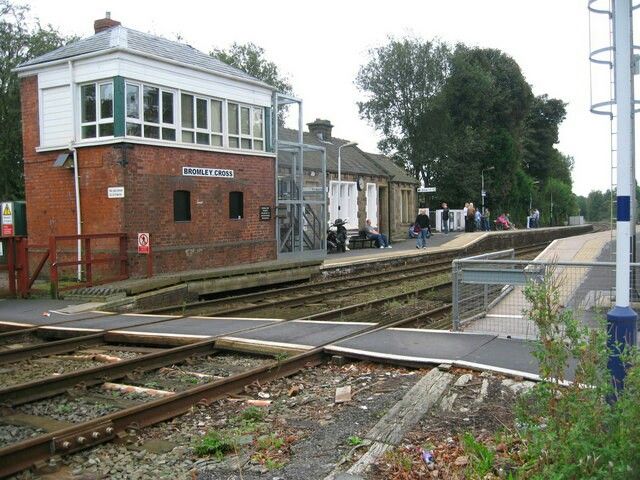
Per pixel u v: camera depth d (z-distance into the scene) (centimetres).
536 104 6950
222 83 1983
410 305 1457
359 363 832
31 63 1814
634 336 479
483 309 1083
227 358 919
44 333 1118
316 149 2495
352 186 3291
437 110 5084
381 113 5256
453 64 5281
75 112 1742
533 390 437
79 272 1733
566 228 5353
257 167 2130
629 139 488
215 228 1952
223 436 554
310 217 2512
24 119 1852
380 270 2427
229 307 1468
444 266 2556
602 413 370
